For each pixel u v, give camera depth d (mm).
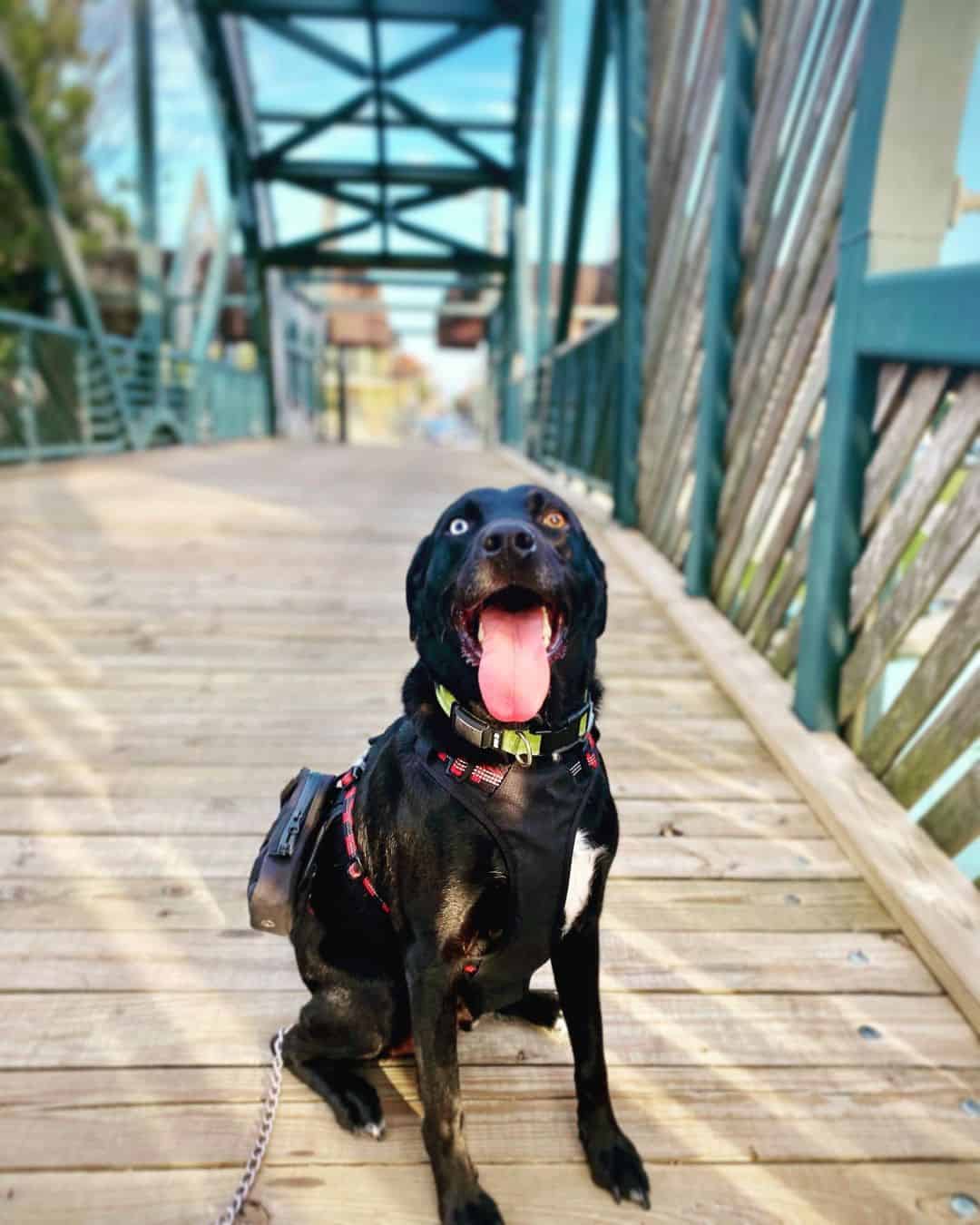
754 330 2330
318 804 963
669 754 1802
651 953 1232
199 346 8148
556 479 5535
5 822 1501
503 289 9680
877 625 1646
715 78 2621
